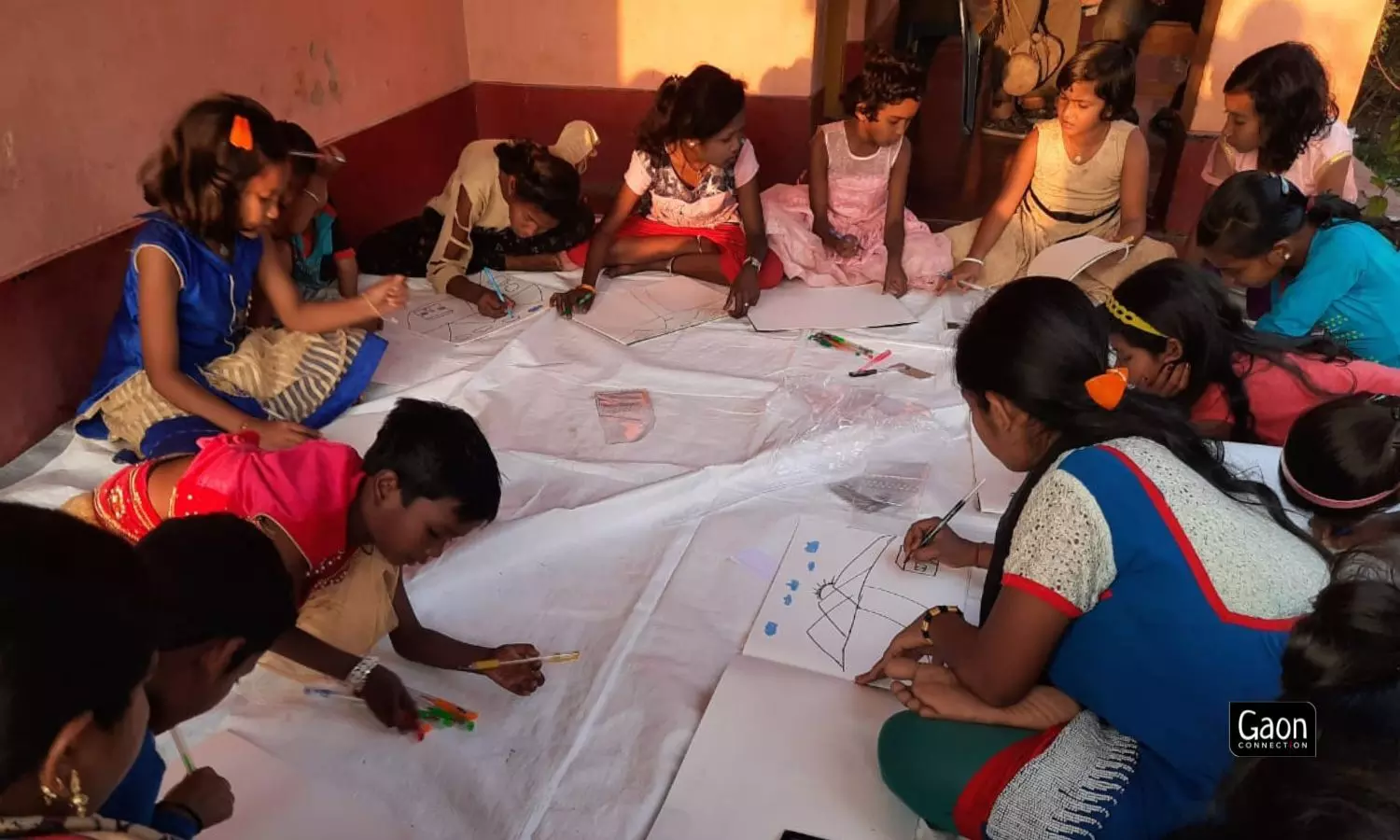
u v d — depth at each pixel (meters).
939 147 4.75
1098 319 1.31
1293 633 1.00
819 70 4.01
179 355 2.31
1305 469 1.57
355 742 1.52
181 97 2.71
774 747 1.49
